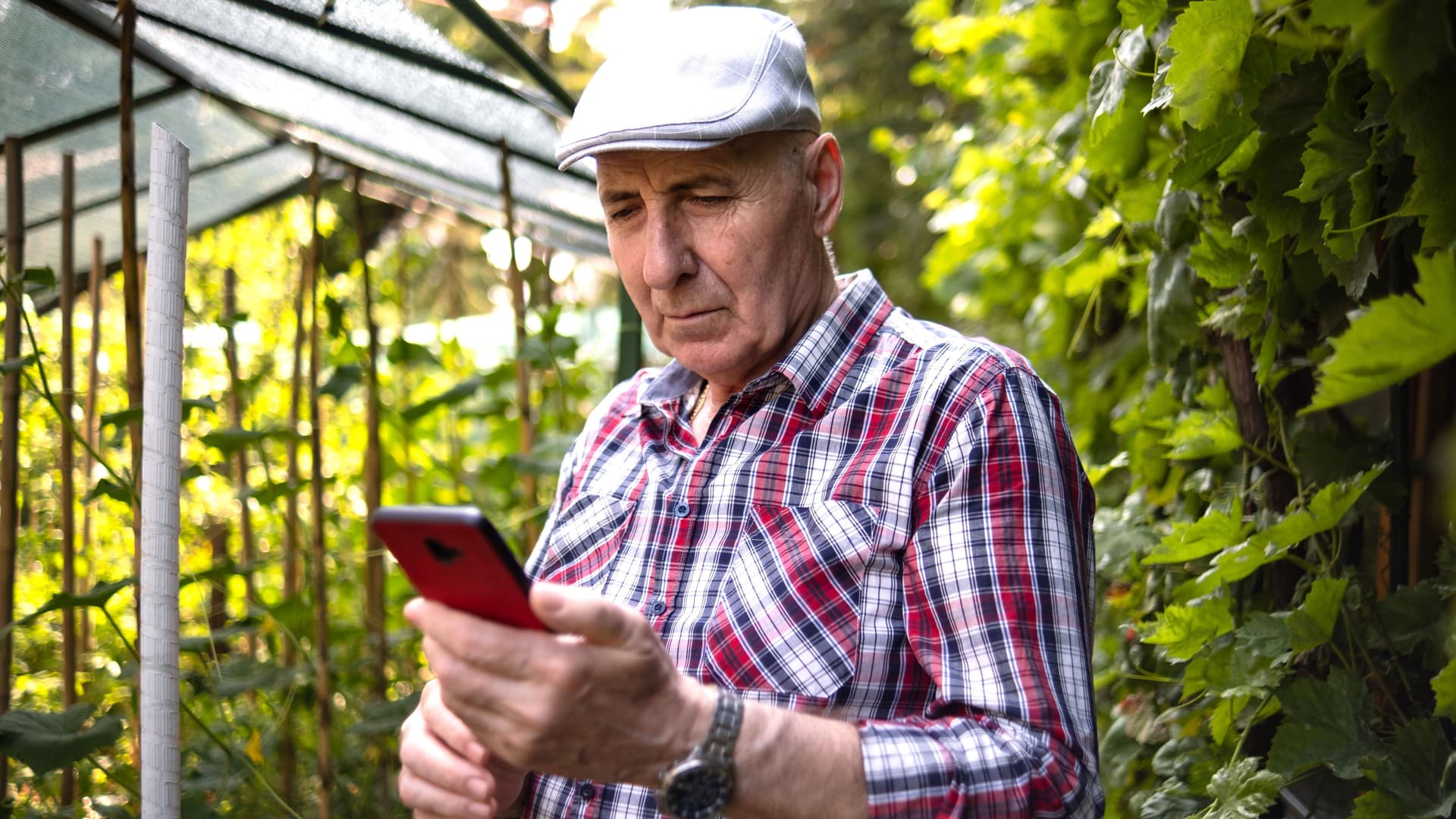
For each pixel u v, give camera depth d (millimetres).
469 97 2098
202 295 3383
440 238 4477
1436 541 1239
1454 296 709
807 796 898
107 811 1768
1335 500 1131
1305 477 1315
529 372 3018
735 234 1160
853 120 8242
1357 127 986
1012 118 2596
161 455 1317
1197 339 1449
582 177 2447
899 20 8172
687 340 1200
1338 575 1270
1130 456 1730
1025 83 2561
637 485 1289
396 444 3324
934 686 1070
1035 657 995
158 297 1320
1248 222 1200
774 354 1235
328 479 2266
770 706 925
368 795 2393
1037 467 1058
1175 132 1473
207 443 2107
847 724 950
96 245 2393
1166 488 1661
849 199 7973
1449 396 1216
